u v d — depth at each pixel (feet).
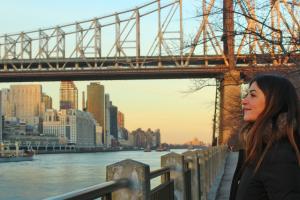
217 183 58.75
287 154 8.61
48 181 185.06
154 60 247.91
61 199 8.82
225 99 83.56
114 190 13.06
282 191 8.45
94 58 275.59
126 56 267.39
